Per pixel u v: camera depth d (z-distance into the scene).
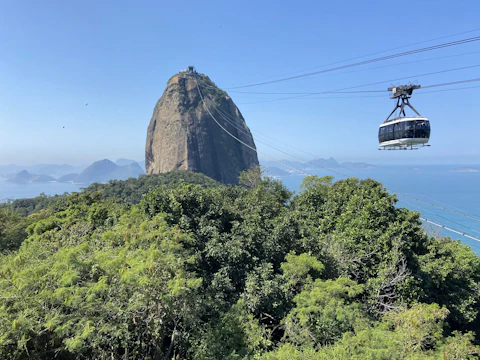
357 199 23.02
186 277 13.17
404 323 14.38
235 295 15.84
